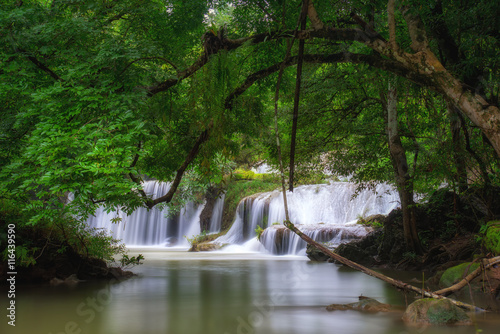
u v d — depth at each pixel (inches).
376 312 255.0
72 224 392.8
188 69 320.5
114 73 293.4
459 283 256.8
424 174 433.4
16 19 274.7
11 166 251.6
